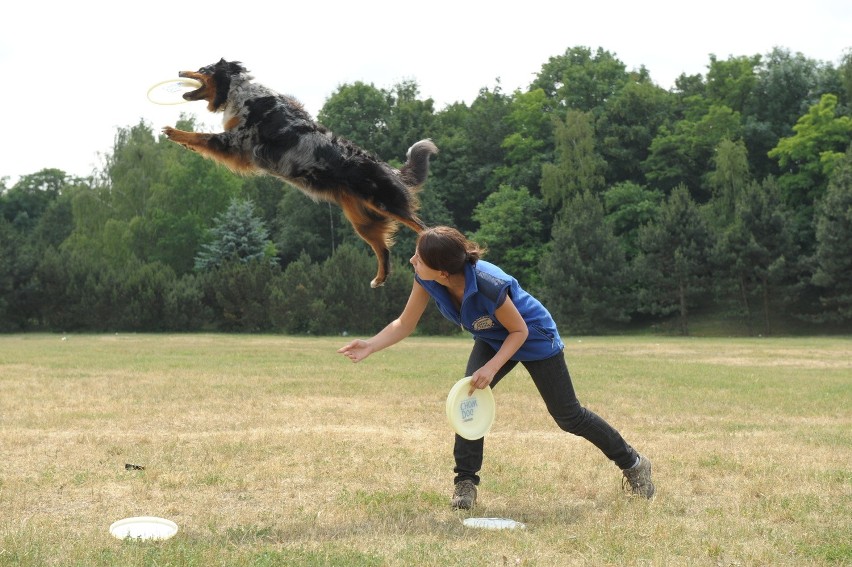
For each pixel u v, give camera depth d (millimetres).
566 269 44250
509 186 55656
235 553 3906
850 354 22656
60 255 40875
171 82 5773
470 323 4773
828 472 5949
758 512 4824
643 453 6719
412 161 6445
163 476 5652
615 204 52906
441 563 3781
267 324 39844
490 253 53406
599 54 68438
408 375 13891
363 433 7598
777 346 27625
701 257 43500
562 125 53500
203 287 40719
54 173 75250
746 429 8297
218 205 53000
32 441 7023
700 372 15695
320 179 5832
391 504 4992
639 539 4242
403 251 50438
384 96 60312
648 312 46844
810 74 56781
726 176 48281
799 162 51750
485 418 4766
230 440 7113
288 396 10594
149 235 50688
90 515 4738
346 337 36000
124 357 18453
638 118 58312
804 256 42906
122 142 53469
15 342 27625
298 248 56281
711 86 58781
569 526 4508
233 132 5789
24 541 4047
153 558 3777
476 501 5105
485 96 65625
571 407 5016
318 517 4707
